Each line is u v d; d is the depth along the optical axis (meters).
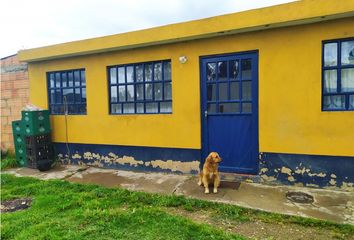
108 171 6.17
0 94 7.86
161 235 3.14
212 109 5.31
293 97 4.56
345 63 4.28
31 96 7.41
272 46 4.65
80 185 5.10
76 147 6.89
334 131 4.31
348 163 4.27
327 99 4.46
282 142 4.69
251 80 4.93
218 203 4.04
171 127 5.65
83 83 6.73
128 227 3.37
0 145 8.05
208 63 5.26
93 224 3.46
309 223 3.36
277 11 4.24
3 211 4.15
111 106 6.45
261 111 4.81
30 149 6.68
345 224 3.30
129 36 5.56
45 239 3.12
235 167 5.18
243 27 4.52
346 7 3.80
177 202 4.15
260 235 3.15
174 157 5.68
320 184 4.47
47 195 4.61
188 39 5.23
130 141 6.14
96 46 5.95
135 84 6.09
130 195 4.49
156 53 5.67
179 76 5.48
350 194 4.15
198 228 3.27
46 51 6.61
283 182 4.72
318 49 4.34
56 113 7.20
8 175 6.02
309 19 4.15
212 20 4.77
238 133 5.12
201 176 4.78
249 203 4.00
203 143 5.43
